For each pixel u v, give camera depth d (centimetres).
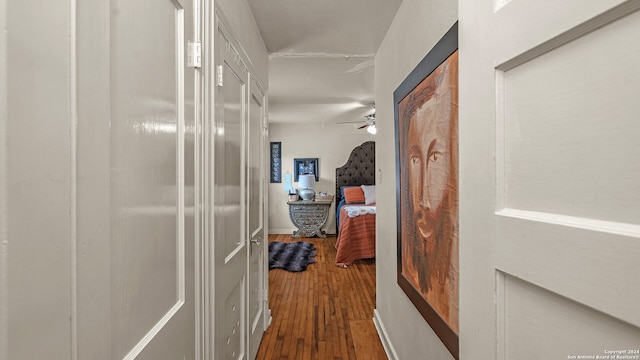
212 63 116
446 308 116
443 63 117
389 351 206
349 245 430
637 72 37
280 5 187
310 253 489
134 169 67
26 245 40
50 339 43
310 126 645
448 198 114
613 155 39
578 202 44
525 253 52
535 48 49
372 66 301
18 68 39
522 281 53
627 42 38
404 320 176
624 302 38
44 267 43
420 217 144
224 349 136
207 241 113
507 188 57
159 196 79
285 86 375
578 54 43
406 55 170
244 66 175
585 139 43
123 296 63
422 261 142
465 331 69
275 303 299
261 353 214
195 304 102
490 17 59
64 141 46
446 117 115
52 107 44
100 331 54
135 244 68
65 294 46
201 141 107
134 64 67
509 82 56
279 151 645
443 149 118
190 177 98
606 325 40
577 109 44
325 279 369
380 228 243
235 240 157
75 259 48
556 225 46
